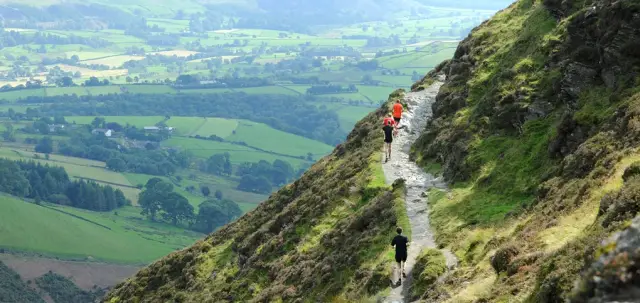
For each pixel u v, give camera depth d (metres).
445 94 57.94
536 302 20.05
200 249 65.50
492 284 24.81
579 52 40.38
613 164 28.14
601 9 39.66
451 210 38.00
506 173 38.62
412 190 44.09
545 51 46.78
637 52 35.94
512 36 58.28
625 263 13.47
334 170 59.66
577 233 24.36
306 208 54.44
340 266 39.88
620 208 21.05
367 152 56.22
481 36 62.00
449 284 27.95
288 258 48.38
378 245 38.19
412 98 66.06
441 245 33.69
